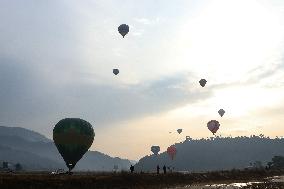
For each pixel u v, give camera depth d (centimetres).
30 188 4262
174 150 11138
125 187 5256
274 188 5981
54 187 4472
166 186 5872
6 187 4116
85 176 5356
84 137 6475
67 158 6500
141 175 6147
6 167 14800
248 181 7469
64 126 6481
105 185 5116
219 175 7812
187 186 6038
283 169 11738
